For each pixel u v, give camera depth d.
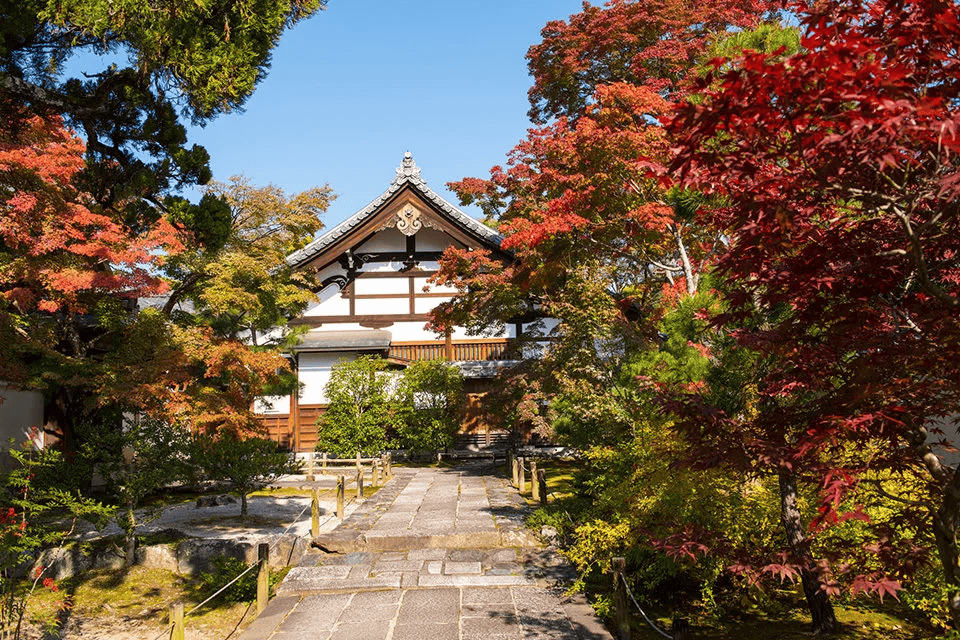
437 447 25.75
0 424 14.96
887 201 3.74
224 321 19.23
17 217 10.23
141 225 12.06
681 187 4.25
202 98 8.63
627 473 8.17
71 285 10.91
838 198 4.37
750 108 3.61
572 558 8.08
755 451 4.95
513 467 17.12
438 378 25.94
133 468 11.12
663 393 5.50
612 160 13.98
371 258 28.95
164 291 14.74
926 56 3.63
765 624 7.00
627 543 7.38
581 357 12.94
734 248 4.69
